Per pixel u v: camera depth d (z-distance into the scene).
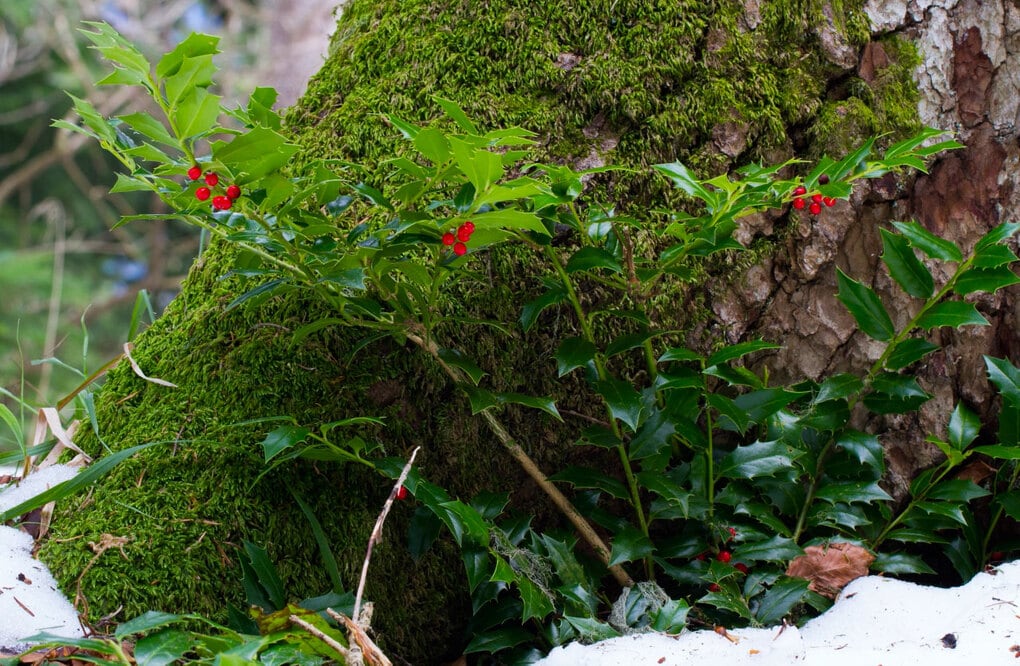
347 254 1.46
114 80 1.38
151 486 1.51
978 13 1.59
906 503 1.60
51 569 1.48
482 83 1.63
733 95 1.60
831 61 1.61
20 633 1.43
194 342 1.58
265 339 1.56
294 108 1.66
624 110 1.60
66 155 4.99
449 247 1.50
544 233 1.47
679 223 1.48
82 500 1.52
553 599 1.50
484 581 1.51
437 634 1.57
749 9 1.61
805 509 1.55
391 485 1.55
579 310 1.53
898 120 1.60
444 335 1.57
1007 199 1.59
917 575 1.60
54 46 5.01
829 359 1.61
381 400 1.57
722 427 1.54
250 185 1.43
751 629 1.45
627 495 1.53
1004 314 1.59
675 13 1.60
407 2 1.66
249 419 1.54
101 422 1.57
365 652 1.39
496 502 1.53
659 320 1.60
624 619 1.49
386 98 1.63
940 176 1.60
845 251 1.60
